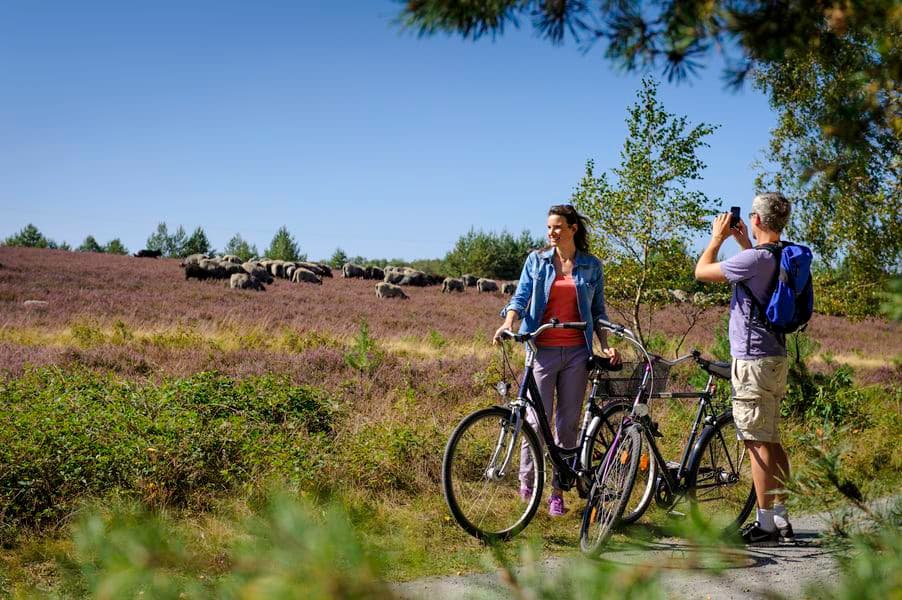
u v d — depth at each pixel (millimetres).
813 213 10523
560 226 5113
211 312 22422
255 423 6668
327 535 899
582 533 4371
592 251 10977
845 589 1054
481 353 15156
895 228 9289
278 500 935
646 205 10859
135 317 20016
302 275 40938
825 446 1899
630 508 4965
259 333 16766
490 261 70375
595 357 5000
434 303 34500
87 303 22828
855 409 7734
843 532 1633
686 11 1598
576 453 4879
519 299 5125
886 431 7266
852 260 10438
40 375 8289
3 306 20547
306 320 22375
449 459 4547
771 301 4375
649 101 10727
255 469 5227
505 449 4871
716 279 4488
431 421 7277
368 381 9930
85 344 13789
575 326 4781
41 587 3461
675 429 7082
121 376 9914
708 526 1232
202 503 4918
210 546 3877
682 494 4859
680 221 10766
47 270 33938
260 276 37188
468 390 9805
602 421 4938
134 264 43375
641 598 1059
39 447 5039
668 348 14602
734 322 4543
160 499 4816
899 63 1548
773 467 4488
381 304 31422
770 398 4465
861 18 1516
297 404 7344
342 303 30344
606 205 11000
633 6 1665
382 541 1199
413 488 5492
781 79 6809
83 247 69500
